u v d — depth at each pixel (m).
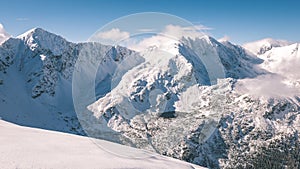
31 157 14.69
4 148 15.95
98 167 13.85
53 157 14.97
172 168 15.99
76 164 14.11
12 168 12.93
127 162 15.04
